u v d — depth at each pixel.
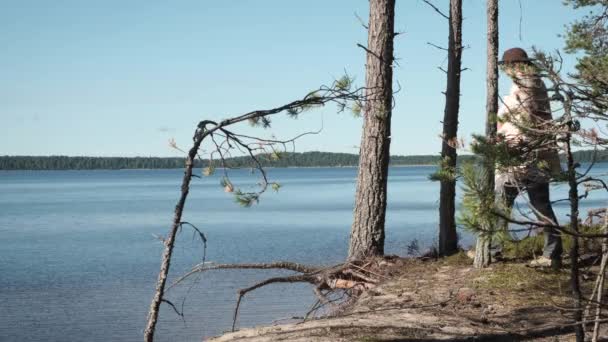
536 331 5.66
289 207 53.91
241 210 51.38
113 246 26.61
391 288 7.86
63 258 22.80
